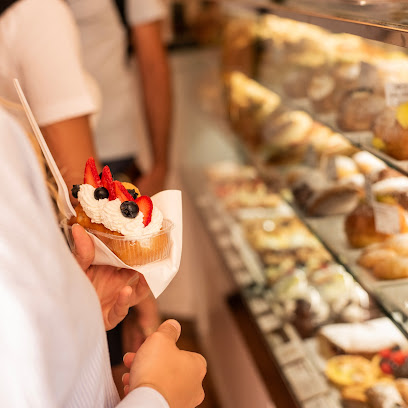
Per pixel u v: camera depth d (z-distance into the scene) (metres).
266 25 2.37
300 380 1.69
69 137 1.46
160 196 1.21
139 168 2.72
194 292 3.23
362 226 1.55
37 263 0.63
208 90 3.56
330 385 1.58
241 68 2.84
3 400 0.63
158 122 2.79
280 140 2.32
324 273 1.89
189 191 3.40
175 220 1.18
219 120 3.35
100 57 2.41
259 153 2.64
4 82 1.45
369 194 1.55
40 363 0.63
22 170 0.66
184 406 0.87
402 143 1.38
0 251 0.61
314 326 1.80
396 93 1.39
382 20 1.32
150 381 0.84
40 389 0.63
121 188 1.15
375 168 1.53
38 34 1.44
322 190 1.87
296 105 2.14
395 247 1.44
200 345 3.08
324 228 1.79
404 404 1.37
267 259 2.26
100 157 2.55
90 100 1.50
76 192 1.19
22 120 1.15
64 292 0.66
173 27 3.77
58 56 1.47
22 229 0.63
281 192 2.23
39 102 1.44
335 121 1.77
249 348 2.06
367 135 1.57
